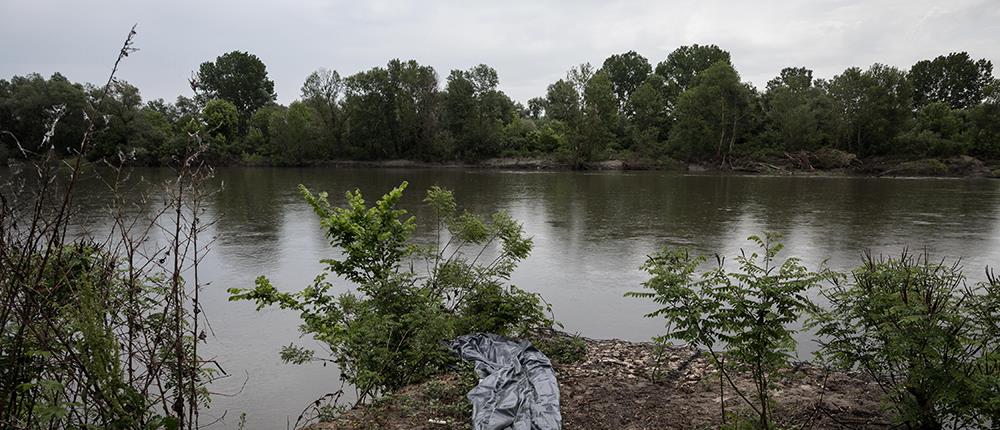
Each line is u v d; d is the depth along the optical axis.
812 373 6.01
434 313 5.95
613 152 66.25
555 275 12.02
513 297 7.20
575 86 62.38
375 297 6.24
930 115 63.91
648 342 7.79
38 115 38.62
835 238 16.91
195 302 3.29
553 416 5.01
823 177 49.97
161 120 68.44
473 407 5.17
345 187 35.38
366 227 7.04
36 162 2.84
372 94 65.25
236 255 13.70
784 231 18.22
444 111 67.62
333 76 66.81
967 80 78.44
